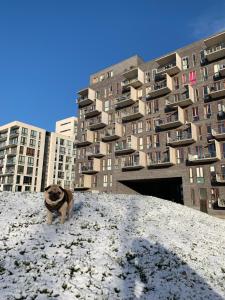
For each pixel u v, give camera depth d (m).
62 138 103.94
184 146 44.09
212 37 43.81
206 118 42.91
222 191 38.66
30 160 91.19
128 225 16.03
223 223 25.94
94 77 66.94
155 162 47.34
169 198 58.25
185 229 18.52
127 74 56.59
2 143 94.56
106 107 59.31
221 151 40.16
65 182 101.31
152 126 49.50
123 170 51.62
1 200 19.03
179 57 48.72
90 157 58.56
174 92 47.94
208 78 44.41
